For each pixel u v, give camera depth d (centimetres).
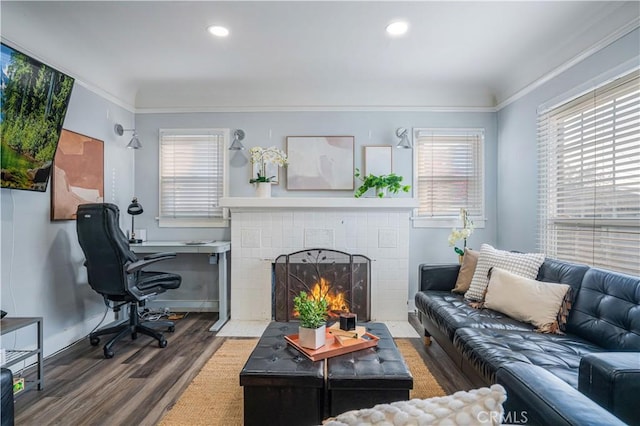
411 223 373
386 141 373
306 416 153
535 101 304
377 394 151
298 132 374
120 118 350
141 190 377
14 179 222
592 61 237
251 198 340
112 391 204
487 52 287
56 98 243
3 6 218
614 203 219
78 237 264
